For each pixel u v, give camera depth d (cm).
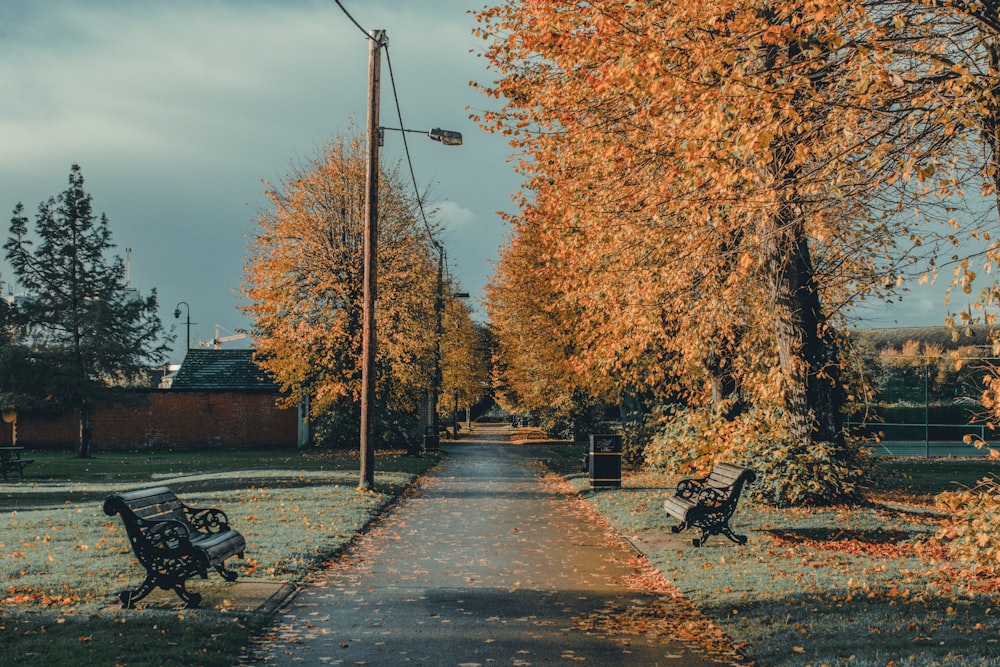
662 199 1094
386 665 643
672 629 757
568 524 1480
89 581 896
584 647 697
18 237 3991
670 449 2331
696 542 1178
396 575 1006
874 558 1066
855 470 1542
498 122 1602
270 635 728
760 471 1545
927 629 699
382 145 1994
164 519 875
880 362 4106
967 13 784
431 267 4212
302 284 3803
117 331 4000
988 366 781
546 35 1167
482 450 4350
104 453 4225
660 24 946
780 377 1503
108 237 4103
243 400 4606
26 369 3747
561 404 4544
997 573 923
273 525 1343
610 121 1344
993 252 703
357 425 4119
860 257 1174
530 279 3775
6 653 616
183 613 775
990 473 2592
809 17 779
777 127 760
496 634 736
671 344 1739
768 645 675
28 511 1557
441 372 4475
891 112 805
